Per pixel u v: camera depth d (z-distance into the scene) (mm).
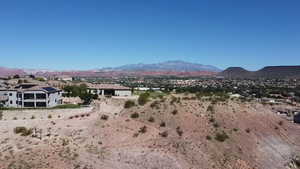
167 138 44844
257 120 57875
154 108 55000
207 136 47344
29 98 89812
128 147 40812
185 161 40000
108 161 37062
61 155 36750
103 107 74312
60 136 42594
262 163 45156
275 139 53656
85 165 35344
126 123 48656
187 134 47250
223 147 45969
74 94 112688
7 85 107188
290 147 52688
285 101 143125
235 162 43062
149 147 41469
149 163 37938
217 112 56344
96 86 130625
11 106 90188
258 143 50281
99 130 45219
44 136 42500
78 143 40594
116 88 127125
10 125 49188
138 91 148500
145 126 47531
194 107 57344
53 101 93875
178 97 63938
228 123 53250
